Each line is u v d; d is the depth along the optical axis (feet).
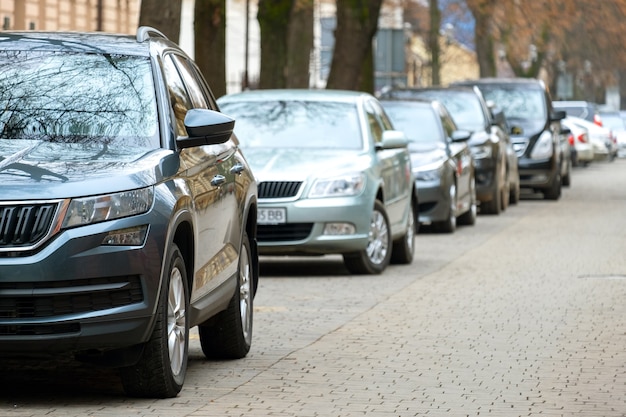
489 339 51.88
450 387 41.45
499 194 132.57
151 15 89.45
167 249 37.14
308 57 167.63
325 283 72.59
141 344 37.29
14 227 35.32
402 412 37.40
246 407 37.81
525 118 157.89
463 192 114.11
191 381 41.98
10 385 40.75
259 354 47.96
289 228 73.77
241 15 299.17
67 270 35.35
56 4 149.89
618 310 61.05
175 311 38.70
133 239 36.22
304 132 78.43
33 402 37.86
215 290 42.78
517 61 352.28
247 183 46.88
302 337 52.34
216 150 44.27
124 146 39.24
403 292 68.23
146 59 41.98
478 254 90.94
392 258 84.02
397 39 228.63
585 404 38.83
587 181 209.77
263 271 79.20
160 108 40.75
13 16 139.74
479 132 131.34
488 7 254.06
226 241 43.93
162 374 37.93
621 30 327.47
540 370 44.70
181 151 40.40
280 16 149.89
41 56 41.91
